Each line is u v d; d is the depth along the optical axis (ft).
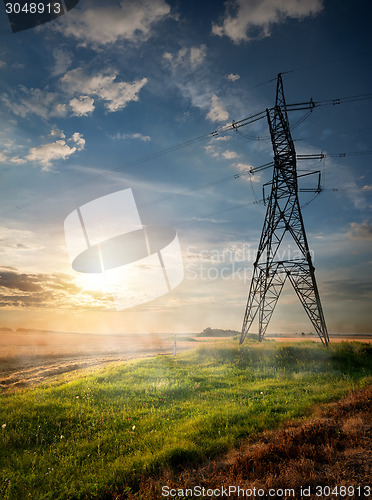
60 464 21.12
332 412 26.08
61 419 30.94
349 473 15.20
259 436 23.00
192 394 40.11
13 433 27.20
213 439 22.99
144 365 64.34
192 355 75.66
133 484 17.21
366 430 20.83
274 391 39.68
